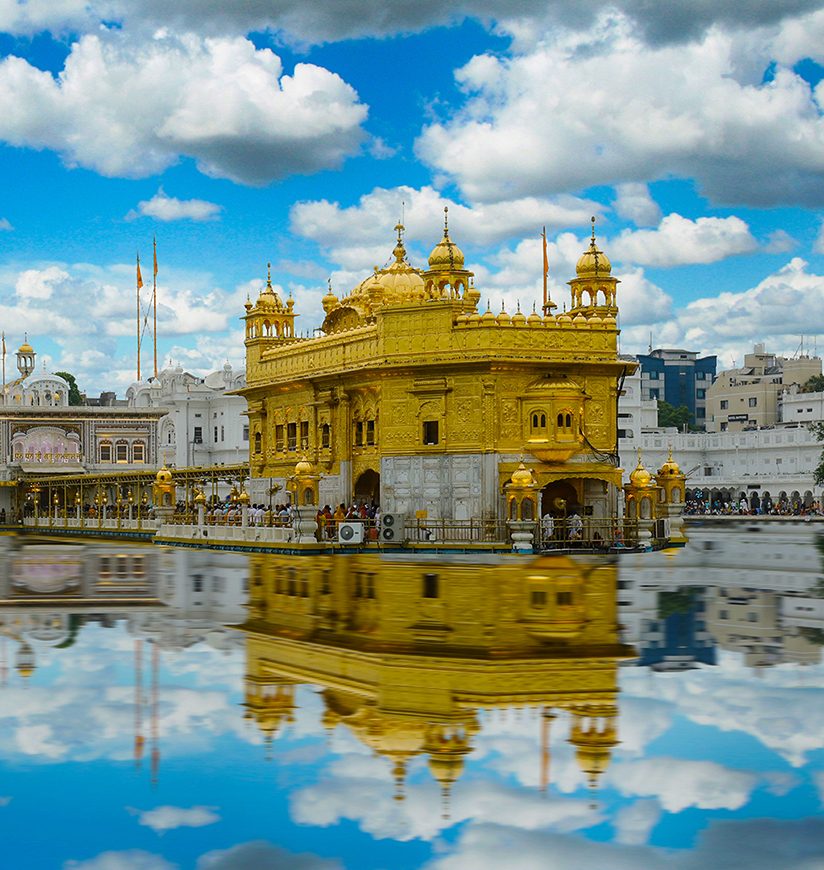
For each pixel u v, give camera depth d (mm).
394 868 10289
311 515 48812
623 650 19922
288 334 68438
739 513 112500
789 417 137500
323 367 59438
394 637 21562
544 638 21312
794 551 48094
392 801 11883
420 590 30484
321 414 59500
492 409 51062
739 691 16516
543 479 50906
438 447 52031
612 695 16297
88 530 80750
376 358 54031
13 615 25531
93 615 25453
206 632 22531
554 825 11234
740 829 11117
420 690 16703
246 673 18078
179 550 54906
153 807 11828
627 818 11406
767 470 124688
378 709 15562
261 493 66375
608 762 13109
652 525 49812
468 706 15680
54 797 12148
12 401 120875
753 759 13219
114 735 14367
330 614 25219
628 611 25328
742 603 26750
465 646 20438
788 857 10477
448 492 51750
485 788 12234
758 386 152500
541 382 51344
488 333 51000
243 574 36844
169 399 129250
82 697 16438
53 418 104875
